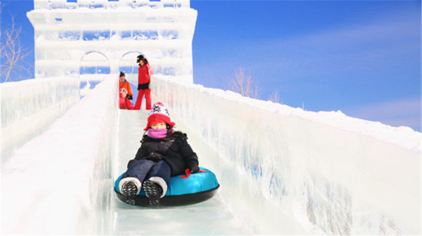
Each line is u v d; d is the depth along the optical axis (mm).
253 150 3637
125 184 3771
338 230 2131
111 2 23844
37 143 2229
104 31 23328
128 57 23469
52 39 23234
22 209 1175
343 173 2066
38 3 23391
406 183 1589
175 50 23500
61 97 11094
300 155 2621
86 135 2438
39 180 1487
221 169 4797
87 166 1786
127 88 14391
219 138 5039
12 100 6008
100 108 3764
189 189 4137
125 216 3938
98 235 2262
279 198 2998
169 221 3795
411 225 1563
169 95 11125
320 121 2379
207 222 3760
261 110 3418
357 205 1938
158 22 23375
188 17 23281
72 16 23047
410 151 1565
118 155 6660
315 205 2396
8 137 5734
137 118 11273
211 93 5609
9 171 1646
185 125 8016
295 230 2666
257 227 3389
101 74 23422
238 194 4004
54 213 1204
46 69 23109
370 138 1826
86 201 1626
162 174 3906
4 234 1030
